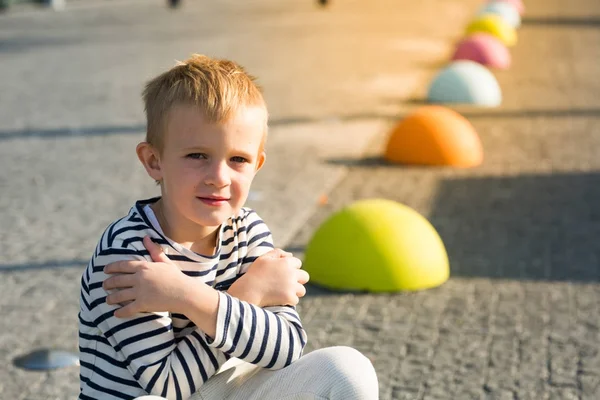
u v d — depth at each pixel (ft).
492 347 16.33
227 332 8.96
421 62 54.95
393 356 15.96
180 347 9.15
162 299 8.89
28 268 20.57
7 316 17.79
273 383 9.27
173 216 9.52
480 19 64.23
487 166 30.68
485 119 38.86
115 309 9.11
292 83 47.06
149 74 48.73
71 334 16.96
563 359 15.80
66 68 51.39
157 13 81.61
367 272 19.06
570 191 27.43
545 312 18.01
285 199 26.50
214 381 9.48
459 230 23.72
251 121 9.27
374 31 69.36
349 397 8.97
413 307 18.26
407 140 30.99
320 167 30.40
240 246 9.88
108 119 37.73
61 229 23.57
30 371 15.40
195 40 62.90
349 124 37.50
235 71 9.53
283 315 9.53
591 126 37.14
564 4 90.02
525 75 50.49
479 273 20.38
